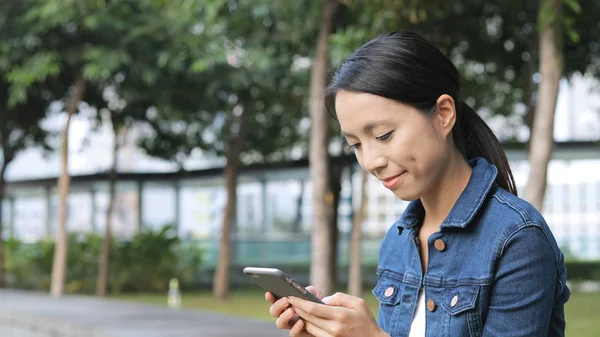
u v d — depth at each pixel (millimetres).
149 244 20141
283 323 1751
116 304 12188
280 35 12000
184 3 11242
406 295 1878
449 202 1830
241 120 16781
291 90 15312
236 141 17094
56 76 15805
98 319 10188
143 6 14781
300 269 22734
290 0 11047
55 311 11242
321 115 11031
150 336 8508
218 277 17250
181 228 24938
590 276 20281
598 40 10898
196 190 25109
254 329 9023
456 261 1783
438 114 1753
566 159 20859
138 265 20016
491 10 10875
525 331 1690
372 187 21734
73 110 16203
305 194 22875
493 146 1940
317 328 1700
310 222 22734
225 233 17250
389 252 1988
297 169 21562
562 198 21969
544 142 7434
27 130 18469
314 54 12312
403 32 1758
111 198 18703
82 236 20422
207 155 18359
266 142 17906
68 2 13797
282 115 17016
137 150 18531
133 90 15609
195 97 15680
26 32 14672
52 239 20844
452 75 1771
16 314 11297
